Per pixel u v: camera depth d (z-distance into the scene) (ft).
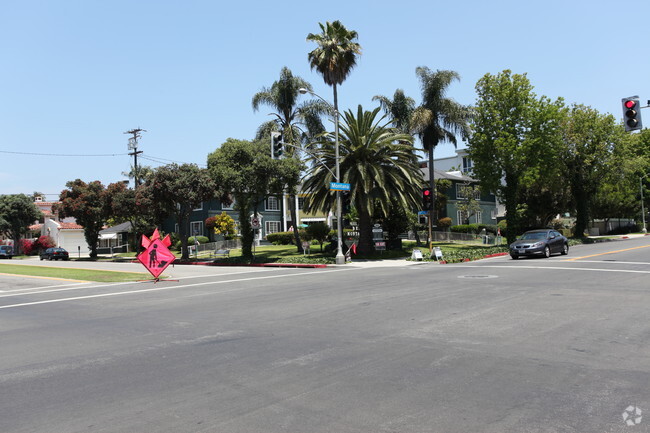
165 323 31.68
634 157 153.99
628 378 17.28
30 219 240.53
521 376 17.80
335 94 119.03
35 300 48.03
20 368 21.26
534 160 111.65
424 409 14.85
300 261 98.07
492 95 114.32
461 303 34.83
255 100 130.00
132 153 172.55
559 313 29.73
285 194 123.34
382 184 92.48
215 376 18.98
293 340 24.91
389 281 52.85
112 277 74.08
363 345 23.26
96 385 18.35
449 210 180.45
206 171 120.26
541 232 84.12
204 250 155.02
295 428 13.73
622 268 56.70
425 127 126.31
